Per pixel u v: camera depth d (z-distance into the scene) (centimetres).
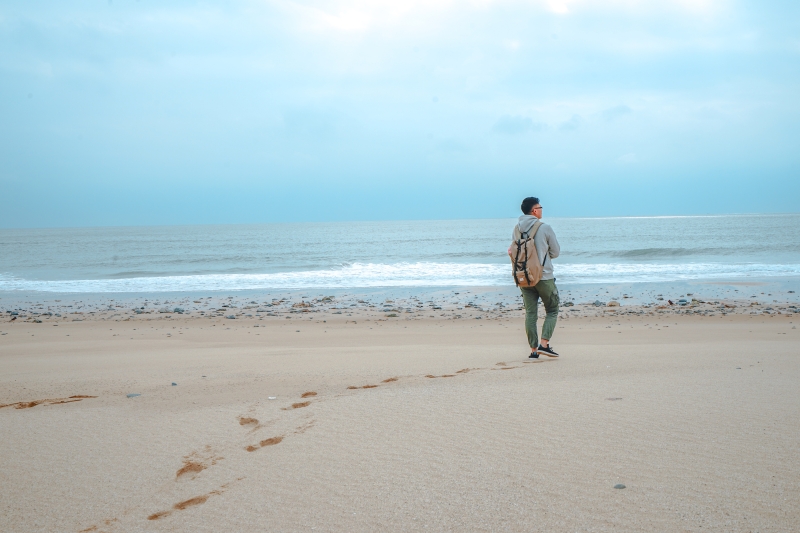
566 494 251
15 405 455
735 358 612
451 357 673
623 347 768
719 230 7800
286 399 447
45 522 245
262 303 1959
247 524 238
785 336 977
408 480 275
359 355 718
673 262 3394
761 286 2166
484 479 272
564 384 475
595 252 4159
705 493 246
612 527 220
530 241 623
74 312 1758
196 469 302
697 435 324
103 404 450
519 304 1809
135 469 303
